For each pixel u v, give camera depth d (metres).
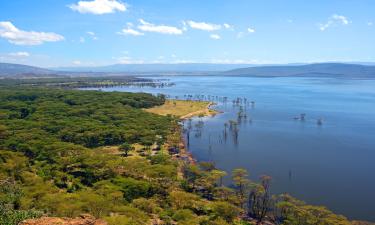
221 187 153.75
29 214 89.56
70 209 103.00
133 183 145.00
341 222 122.81
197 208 133.38
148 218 118.81
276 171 192.12
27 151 195.75
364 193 162.00
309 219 123.50
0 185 126.25
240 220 130.12
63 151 190.62
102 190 135.12
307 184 172.88
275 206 141.12
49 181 149.62
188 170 172.38
